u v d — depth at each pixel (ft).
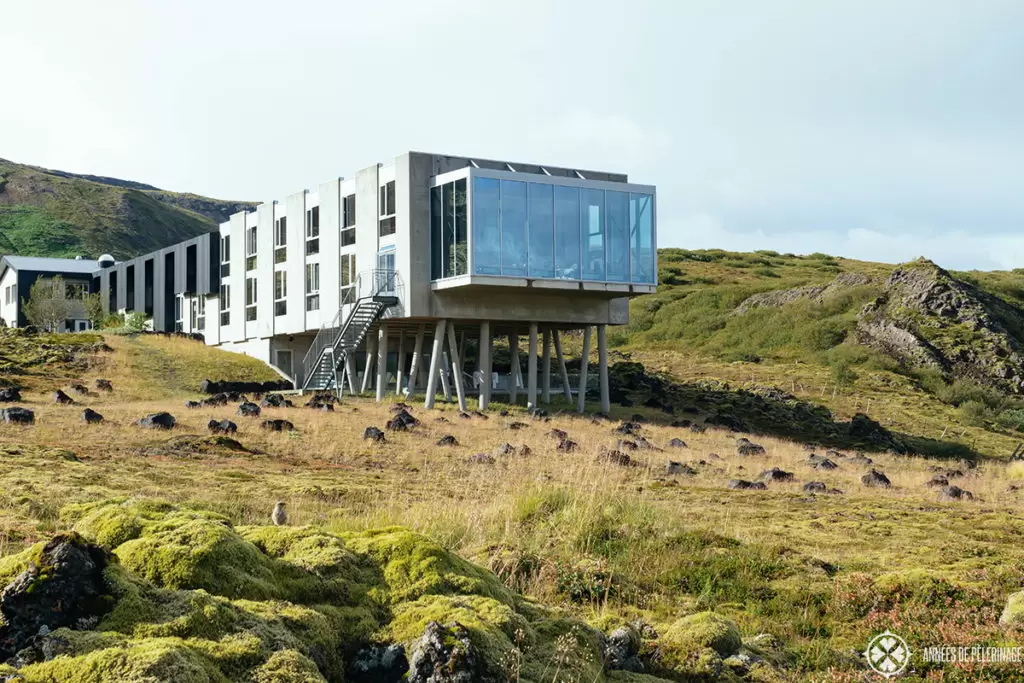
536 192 143.13
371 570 21.79
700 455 111.65
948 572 43.11
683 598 38.04
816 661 28.91
